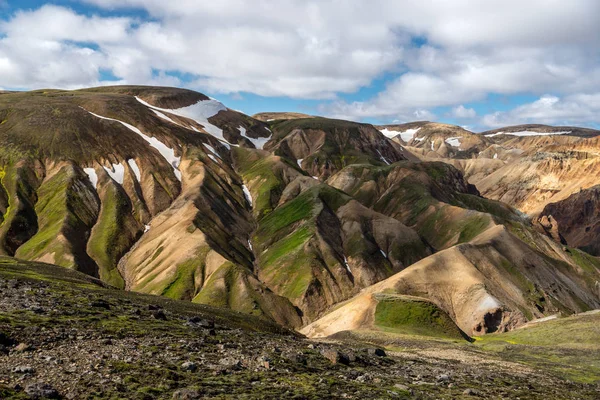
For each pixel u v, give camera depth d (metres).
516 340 105.25
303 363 39.50
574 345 90.38
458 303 153.75
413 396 34.19
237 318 71.25
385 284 156.88
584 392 48.34
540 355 81.50
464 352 74.31
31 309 38.72
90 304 45.75
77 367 27.95
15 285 49.59
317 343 57.94
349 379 36.62
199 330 45.47
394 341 84.56
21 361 27.41
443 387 39.50
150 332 39.62
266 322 78.00
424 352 70.81
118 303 51.25
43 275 70.75
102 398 24.31
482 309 146.25
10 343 30.03
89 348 31.88
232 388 28.84
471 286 156.75
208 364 33.38
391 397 32.62
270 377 32.81
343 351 48.25
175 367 31.17
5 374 25.19
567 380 55.94
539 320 135.88
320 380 33.94
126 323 41.19
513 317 143.25
